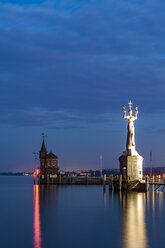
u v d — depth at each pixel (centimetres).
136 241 4703
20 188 16488
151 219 6131
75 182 16850
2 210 7519
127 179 10856
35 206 8162
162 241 4697
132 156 10819
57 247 4478
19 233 5200
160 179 11169
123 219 6169
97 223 5847
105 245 4538
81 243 4644
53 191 12619
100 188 14125
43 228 5519
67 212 7088
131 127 11006
